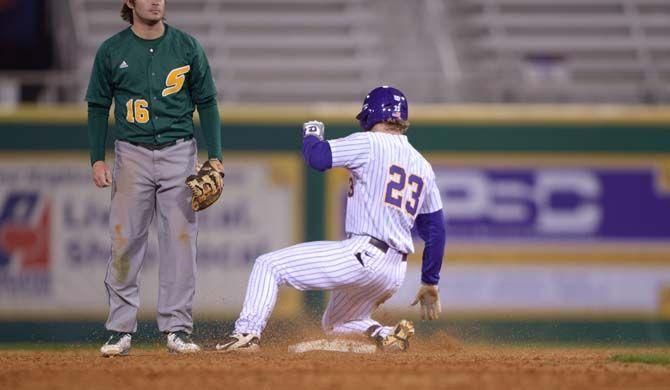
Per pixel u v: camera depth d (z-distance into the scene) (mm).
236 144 41500
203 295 40531
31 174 41188
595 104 51094
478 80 50594
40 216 41125
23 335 40844
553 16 57125
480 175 42188
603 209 42656
